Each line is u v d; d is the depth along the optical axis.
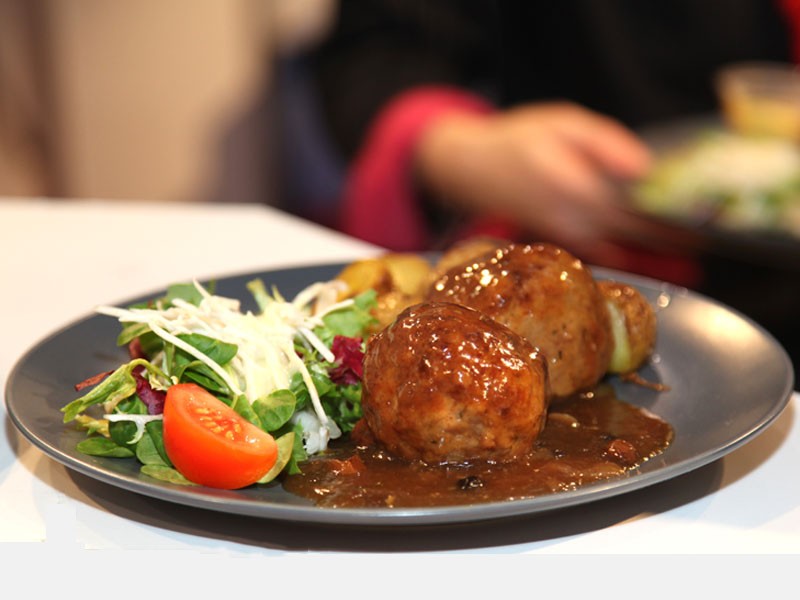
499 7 1.10
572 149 0.94
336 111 1.09
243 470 0.35
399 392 0.37
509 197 0.97
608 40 1.04
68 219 0.84
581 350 0.44
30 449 0.42
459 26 1.10
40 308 0.62
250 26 1.55
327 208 1.48
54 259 0.73
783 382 0.41
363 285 0.51
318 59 1.17
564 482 0.36
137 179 1.64
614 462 0.38
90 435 0.39
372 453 0.39
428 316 0.39
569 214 0.93
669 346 0.48
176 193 1.64
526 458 0.38
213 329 0.41
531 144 0.95
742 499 0.37
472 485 0.36
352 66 1.11
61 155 1.61
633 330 0.46
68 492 0.38
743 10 1.02
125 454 0.38
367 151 1.06
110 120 1.60
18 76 1.57
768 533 0.35
